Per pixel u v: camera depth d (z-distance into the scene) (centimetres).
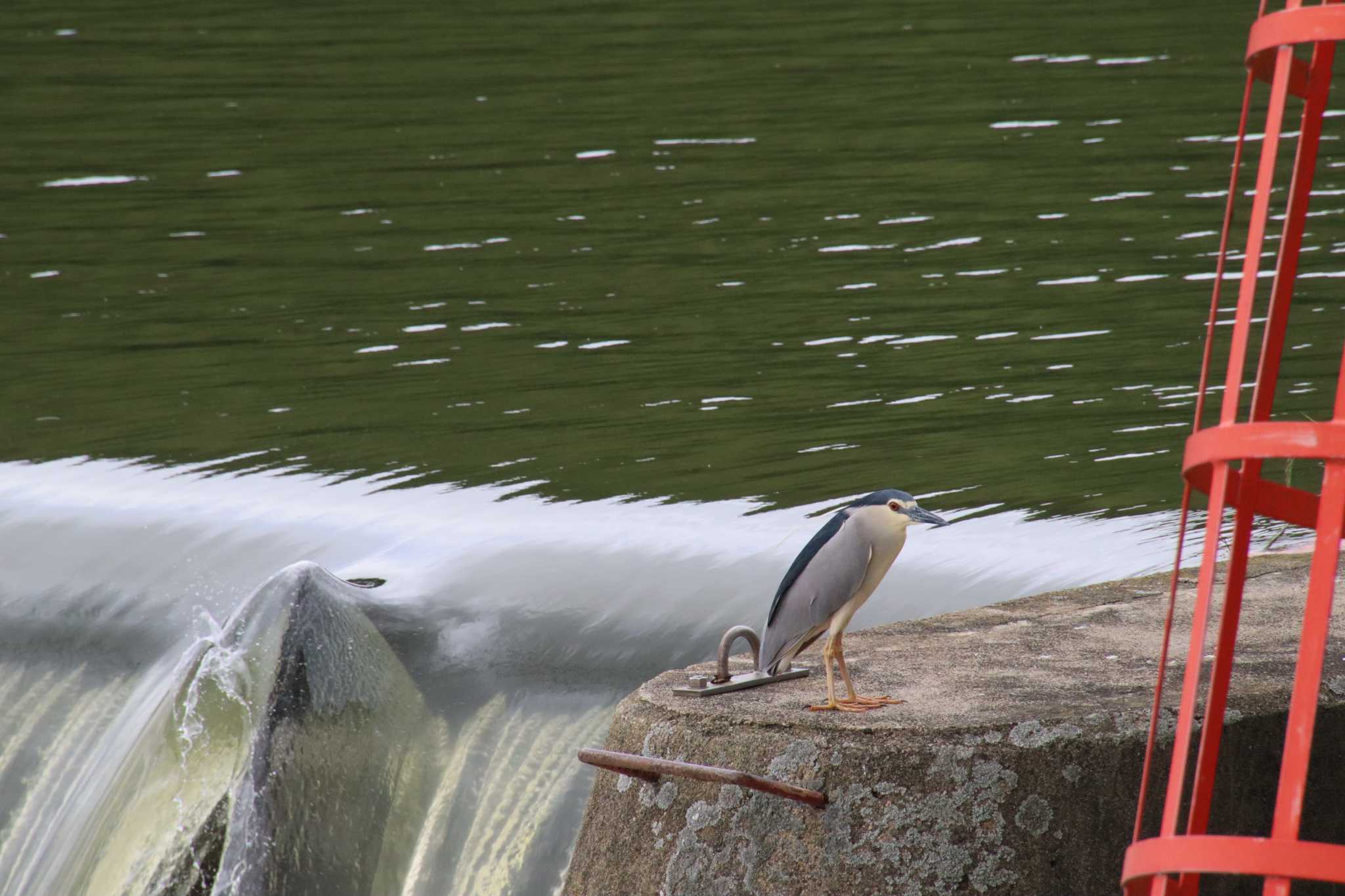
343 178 2728
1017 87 3122
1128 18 3694
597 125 3006
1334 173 2445
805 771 627
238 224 2492
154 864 1002
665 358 1847
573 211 2491
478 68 3472
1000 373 1741
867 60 3422
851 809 618
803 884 620
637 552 1305
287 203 2591
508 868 981
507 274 2202
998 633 784
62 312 2108
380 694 1101
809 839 623
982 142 2761
